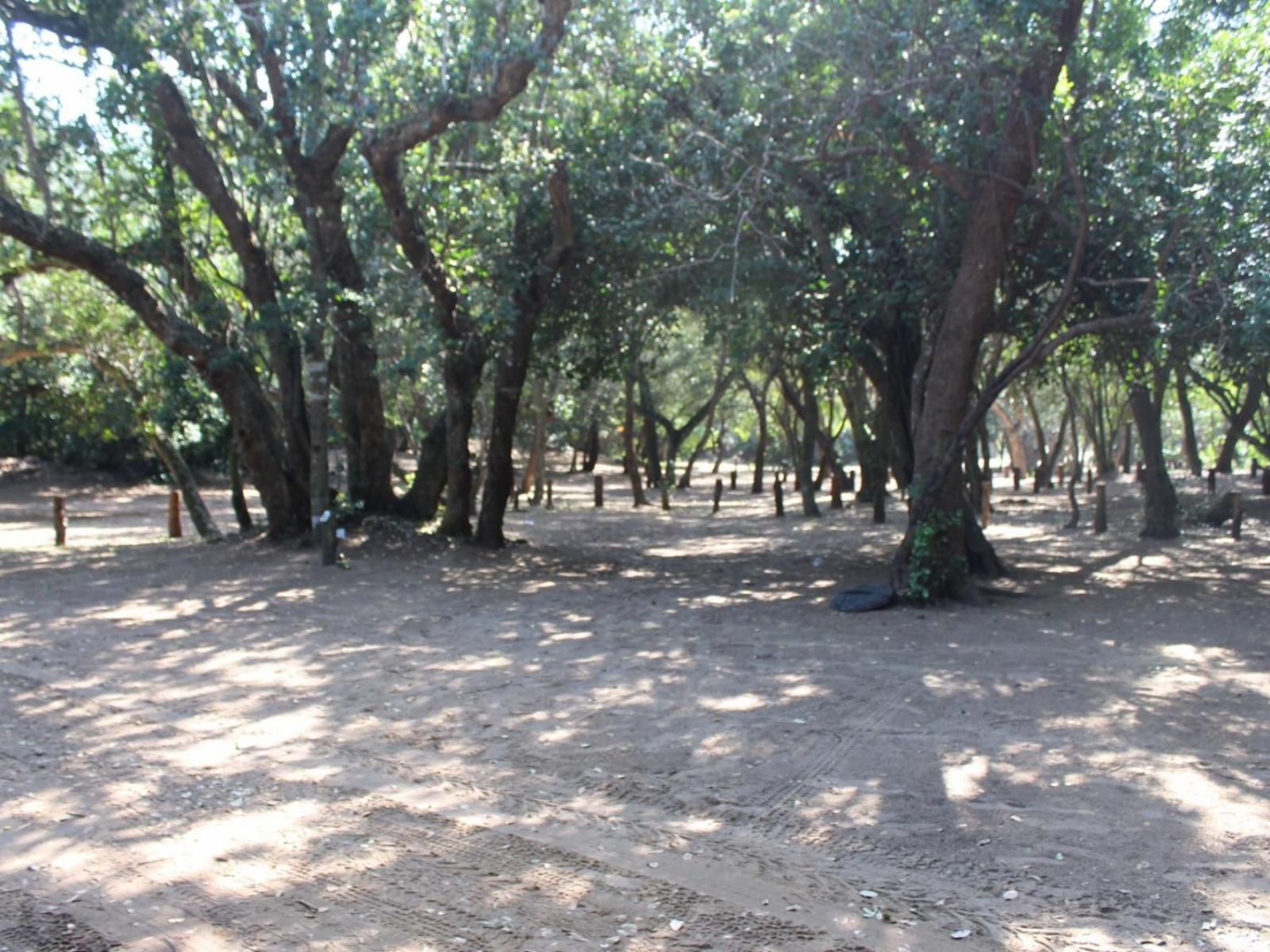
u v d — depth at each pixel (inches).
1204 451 2506.2
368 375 746.8
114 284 666.8
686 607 538.6
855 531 1011.9
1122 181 563.2
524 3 632.4
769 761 279.6
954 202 583.5
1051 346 527.8
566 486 1847.9
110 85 583.5
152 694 350.9
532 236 727.1
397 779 267.1
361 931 187.2
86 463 1643.7
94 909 195.9
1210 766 272.5
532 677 377.1
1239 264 511.2
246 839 228.2
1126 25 567.8
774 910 194.7
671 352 1616.6
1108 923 187.9
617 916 192.9
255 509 1350.9
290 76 593.6
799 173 592.4
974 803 247.1
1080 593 588.1
